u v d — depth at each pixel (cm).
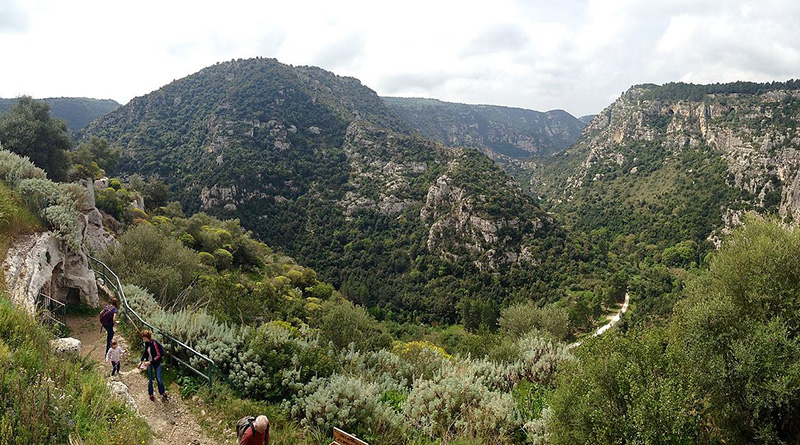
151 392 796
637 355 785
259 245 6400
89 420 561
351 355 1140
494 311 6153
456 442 784
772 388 768
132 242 2300
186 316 1065
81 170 3344
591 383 753
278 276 4719
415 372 1157
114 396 656
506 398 929
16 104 3044
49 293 1204
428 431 828
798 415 789
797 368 766
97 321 1291
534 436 830
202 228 4750
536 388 1107
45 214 1378
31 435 480
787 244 1102
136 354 1041
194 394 841
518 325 3769
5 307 747
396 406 937
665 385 705
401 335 6050
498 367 1200
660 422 670
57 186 1588
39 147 2883
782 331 845
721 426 836
